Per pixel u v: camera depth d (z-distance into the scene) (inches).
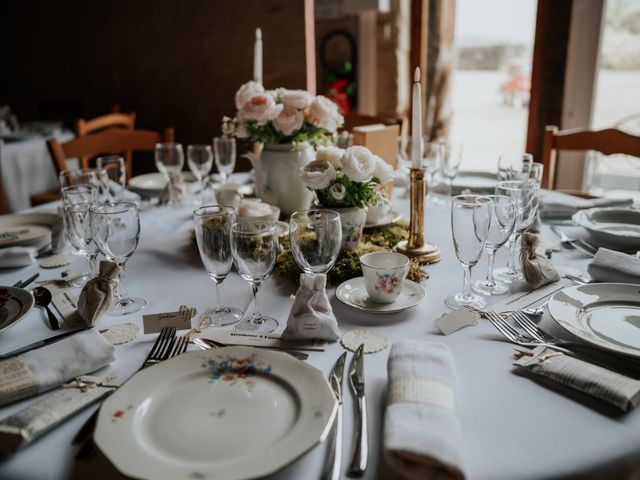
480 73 247.9
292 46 113.7
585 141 76.0
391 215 55.4
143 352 32.1
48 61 146.8
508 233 39.0
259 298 39.6
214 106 128.1
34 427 24.0
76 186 50.1
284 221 56.5
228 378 27.4
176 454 22.3
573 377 26.9
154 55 131.1
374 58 155.9
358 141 61.8
